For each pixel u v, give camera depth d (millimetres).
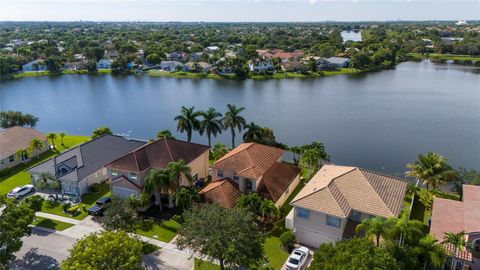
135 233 41406
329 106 121562
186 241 34781
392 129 96438
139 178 50312
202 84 165750
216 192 47219
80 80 178875
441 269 35594
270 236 43531
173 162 48688
